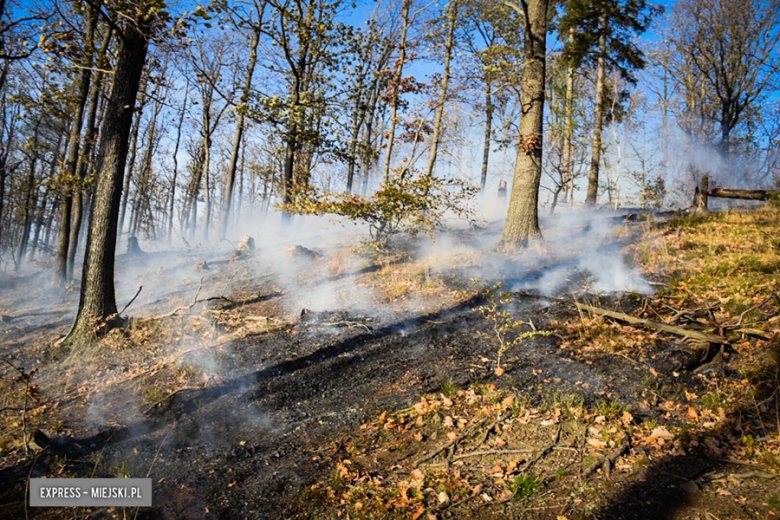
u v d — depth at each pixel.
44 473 4.22
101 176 7.52
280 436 4.71
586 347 5.69
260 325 7.68
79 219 14.63
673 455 3.60
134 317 8.12
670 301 6.67
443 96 12.36
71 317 9.72
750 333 5.19
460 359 5.85
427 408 4.79
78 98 10.35
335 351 6.52
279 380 5.87
